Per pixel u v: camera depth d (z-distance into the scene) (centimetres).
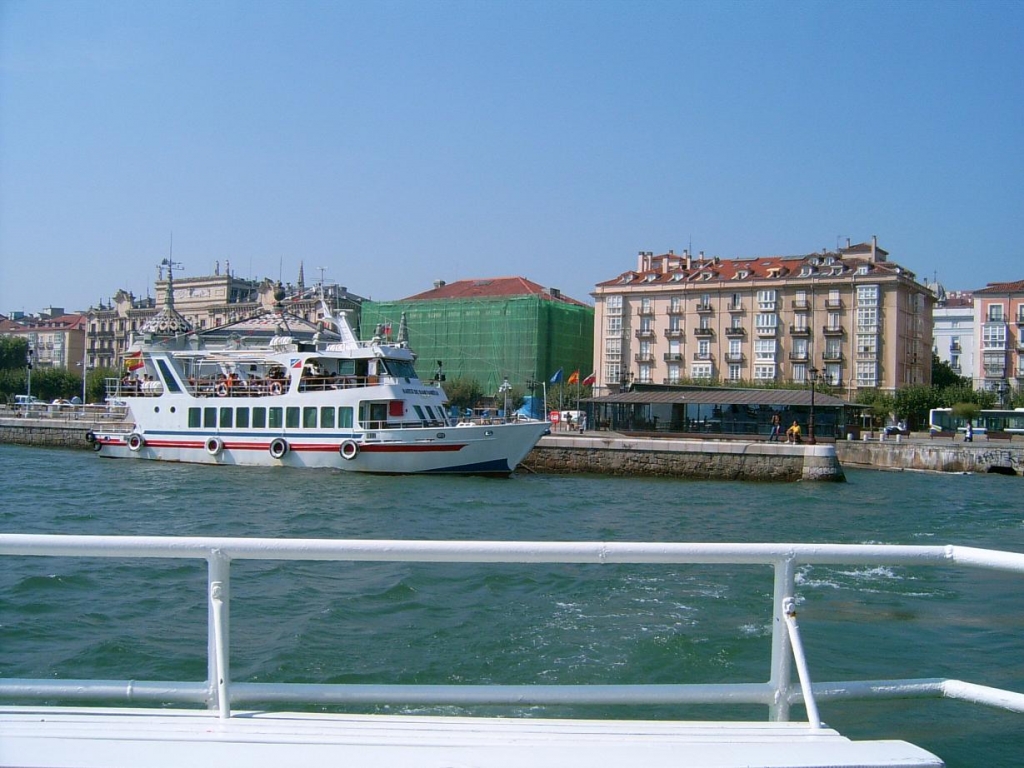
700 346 10312
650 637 1215
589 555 407
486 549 400
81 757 345
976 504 3753
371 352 4372
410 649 1162
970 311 12350
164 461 4781
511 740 374
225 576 415
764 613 1347
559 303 10825
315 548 406
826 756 350
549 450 5359
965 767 580
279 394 4494
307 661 1101
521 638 1209
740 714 814
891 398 8906
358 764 340
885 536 2594
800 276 9906
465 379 10000
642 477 5181
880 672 999
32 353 13438
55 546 407
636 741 373
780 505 3541
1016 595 1468
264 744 362
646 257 11431
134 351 5125
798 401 6412
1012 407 8588
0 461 4862
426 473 4253
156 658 1116
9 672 1059
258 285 13662
